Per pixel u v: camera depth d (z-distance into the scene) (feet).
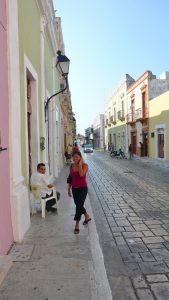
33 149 27.37
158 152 87.51
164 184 41.37
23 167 20.79
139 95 104.17
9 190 16.48
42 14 32.30
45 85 35.40
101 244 17.76
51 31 40.98
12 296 11.18
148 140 96.32
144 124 99.66
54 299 11.00
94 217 23.80
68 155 78.48
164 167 66.44
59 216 22.53
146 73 94.79
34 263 14.02
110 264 14.94
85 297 11.14
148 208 26.89
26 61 22.57
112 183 43.32
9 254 15.08
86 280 12.41
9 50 16.53
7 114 16.29
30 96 27.55
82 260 14.37
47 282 12.22
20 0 20.61
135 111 110.22
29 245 16.35
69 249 15.79
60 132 63.46
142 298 11.77
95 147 271.28
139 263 15.02
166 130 79.00
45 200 22.43
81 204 19.58
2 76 15.30
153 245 17.48
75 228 18.83
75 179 19.85
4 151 15.46
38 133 28.07
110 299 11.25
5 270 12.99
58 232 18.66
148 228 20.79
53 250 15.64
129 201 30.14
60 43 60.23
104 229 20.68
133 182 43.96
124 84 127.44
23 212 17.94
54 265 13.80
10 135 16.65
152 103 90.58
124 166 72.79
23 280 12.38
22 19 21.25
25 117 21.68
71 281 12.32
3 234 14.71
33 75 26.16
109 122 171.94
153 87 94.17
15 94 17.51
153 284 12.87
